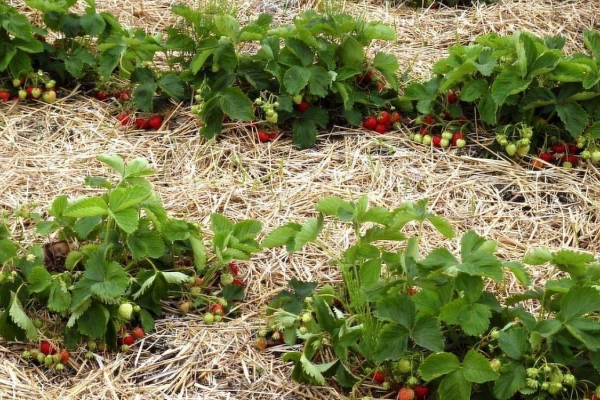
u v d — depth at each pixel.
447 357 3.86
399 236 4.43
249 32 5.91
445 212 5.36
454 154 5.82
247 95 6.08
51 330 4.42
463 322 3.95
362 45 6.05
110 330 4.32
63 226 4.61
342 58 6.03
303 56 5.84
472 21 7.14
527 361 3.96
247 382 4.24
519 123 5.74
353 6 7.37
